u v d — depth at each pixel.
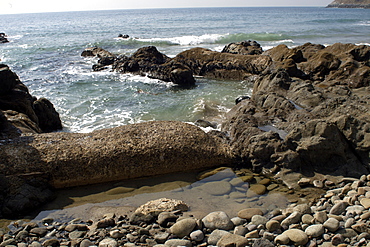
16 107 9.79
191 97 14.95
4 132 7.98
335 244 4.58
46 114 10.86
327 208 5.65
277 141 7.57
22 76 19.64
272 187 6.73
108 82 18.33
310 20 74.88
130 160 7.15
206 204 6.07
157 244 4.75
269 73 13.56
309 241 4.71
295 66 16.81
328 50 19.19
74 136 7.70
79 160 6.91
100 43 34.44
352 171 6.93
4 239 5.03
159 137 7.68
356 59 16.92
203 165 7.59
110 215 5.67
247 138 8.05
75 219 5.60
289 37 39.53
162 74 18.69
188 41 36.25
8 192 6.04
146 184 6.94
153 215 5.56
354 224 4.92
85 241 4.86
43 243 4.86
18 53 29.22
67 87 17.00
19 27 71.56
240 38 38.56
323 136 7.14
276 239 4.72
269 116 10.03
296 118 9.43
